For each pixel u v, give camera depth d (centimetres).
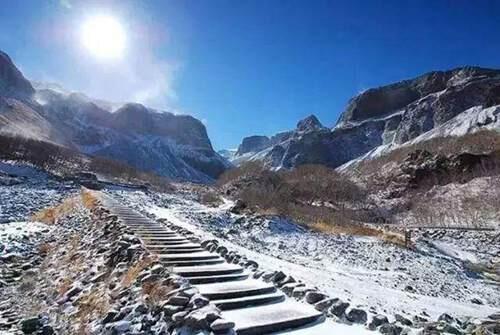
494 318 801
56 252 1238
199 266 837
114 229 1140
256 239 2077
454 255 2433
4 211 2109
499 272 2022
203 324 504
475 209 4059
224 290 675
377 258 1909
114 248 909
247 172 6062
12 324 704
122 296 643
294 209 3216
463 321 739
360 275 1465
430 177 5569
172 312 539
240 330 527
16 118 13262
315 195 5081
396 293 1130
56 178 4856
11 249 1278
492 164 5119
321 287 889
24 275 1051
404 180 5766
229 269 814
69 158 7712
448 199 4619
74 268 950
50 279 966
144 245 935
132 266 758
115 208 1903
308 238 2220
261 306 642
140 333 518
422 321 702
